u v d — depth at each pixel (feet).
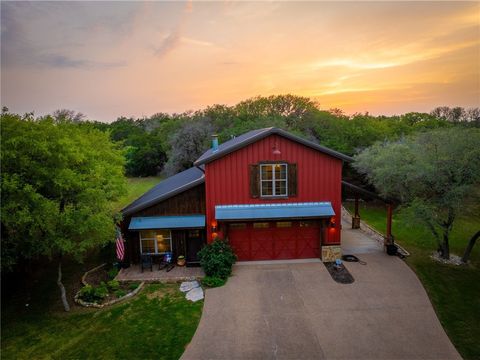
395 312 37.73
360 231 68.23
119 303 41.93
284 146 49.90
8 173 34.91
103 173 46.39
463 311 37.78
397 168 53.67
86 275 50.65
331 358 30.48
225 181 50.52
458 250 57.11
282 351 31.63
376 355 30.73
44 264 55.83
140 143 168.66
